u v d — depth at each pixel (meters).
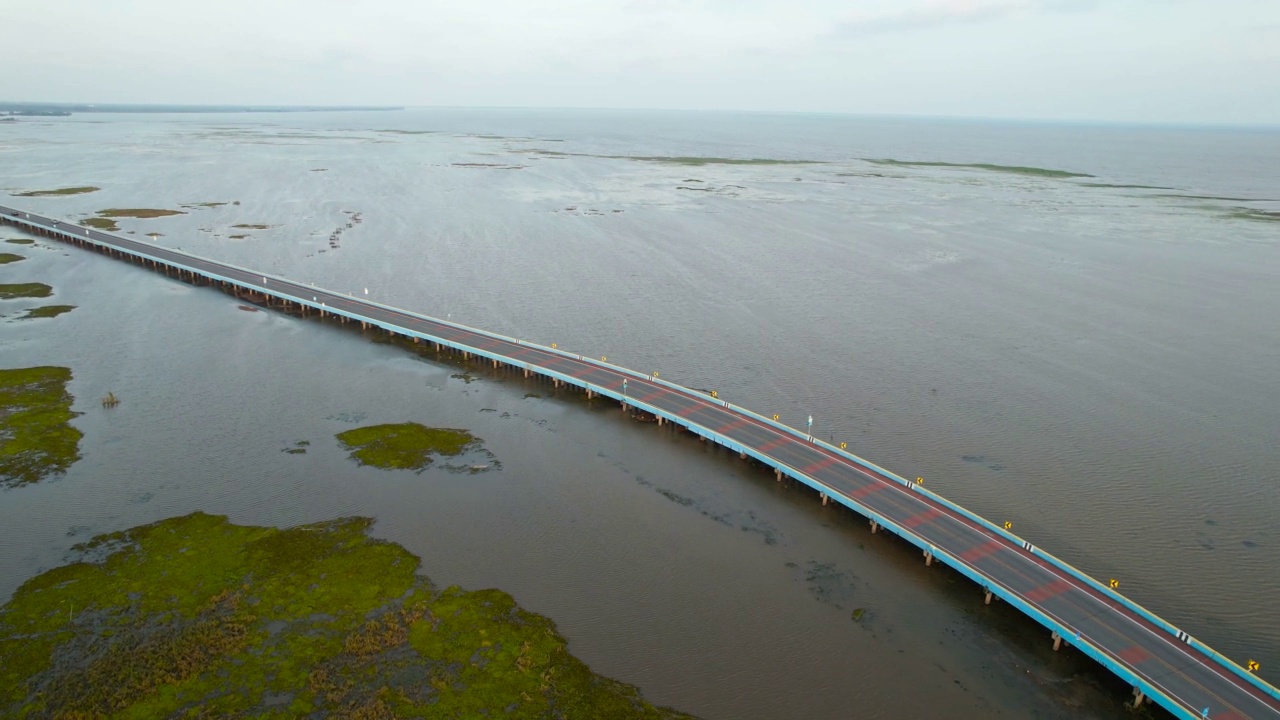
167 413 75.50
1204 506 62.16
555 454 69.44
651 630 47.28
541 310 108.81
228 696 40.59
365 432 72.31
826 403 79.94
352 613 47.62
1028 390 83.56
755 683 43.34
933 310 110.69
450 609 48.31
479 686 42.03
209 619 46.59
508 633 46.38
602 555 54.75
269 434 71.62
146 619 46.50
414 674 42.69
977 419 76.62
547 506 60.84
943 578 53.16
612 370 85.31
